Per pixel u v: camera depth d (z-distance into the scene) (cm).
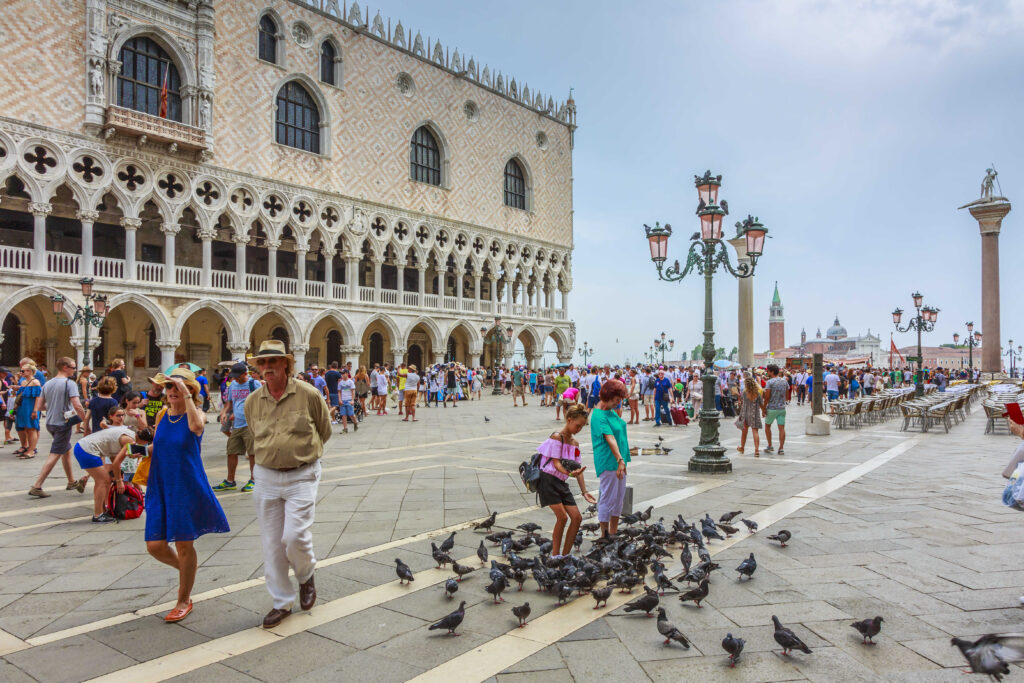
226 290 3441
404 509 977
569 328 6166
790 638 470
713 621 560
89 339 2905
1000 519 902
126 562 721
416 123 4572
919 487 1135
